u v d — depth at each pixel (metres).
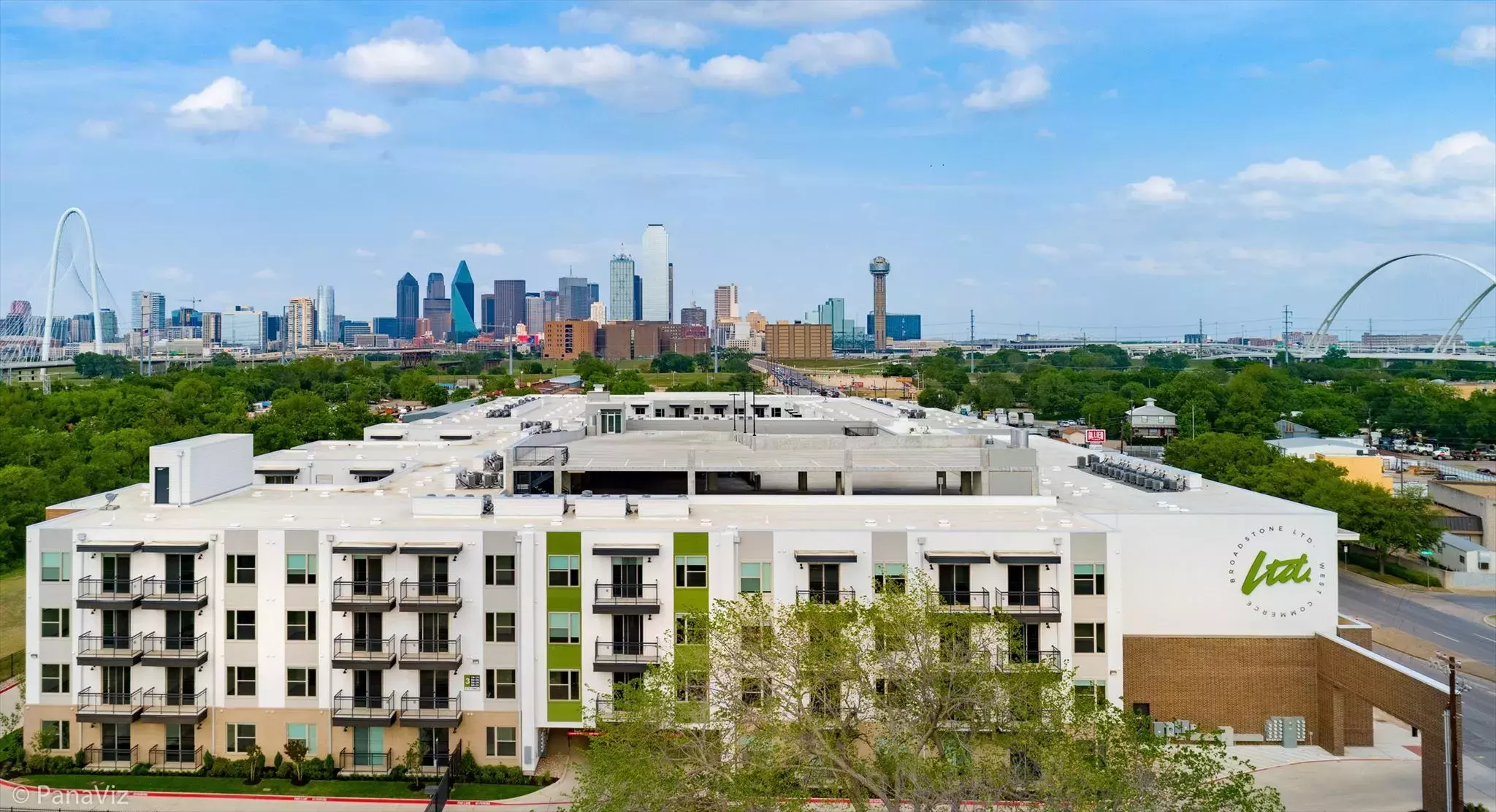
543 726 61.31
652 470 75.69
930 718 47.69
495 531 61.34
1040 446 107.75
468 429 121.88
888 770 47.81
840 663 48.47
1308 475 123.44
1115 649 61.59
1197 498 76.75
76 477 126.88
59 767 61.00
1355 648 62.88
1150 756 44.16
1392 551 117.69
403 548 60.81
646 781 44.91
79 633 61.62
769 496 75.00
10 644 85.88
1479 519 116.44
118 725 61.97
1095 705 51.44
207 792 58.72
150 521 64.62
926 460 76.50
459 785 59.88
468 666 61.50
